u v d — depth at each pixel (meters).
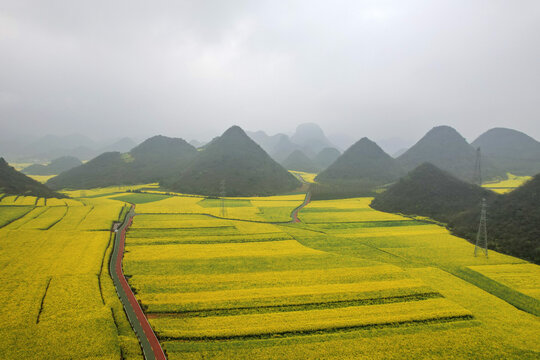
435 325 33.16
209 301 37.72
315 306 37.25
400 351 28.62
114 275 46.19
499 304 38.59
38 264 48.31
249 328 31.80
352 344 29.55
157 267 49.19
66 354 27.00
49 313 33.81
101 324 31.72
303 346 29.16
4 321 31.78
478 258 56.28
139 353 27.73
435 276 47.38
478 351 28.75
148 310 35.28
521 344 29.97
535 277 47.44
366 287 42.56
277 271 48.19
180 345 28.95
